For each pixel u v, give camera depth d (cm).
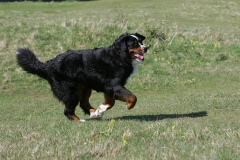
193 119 841
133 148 512
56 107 1146
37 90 1366
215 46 1805
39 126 742
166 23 2300
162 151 491
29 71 870
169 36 1877
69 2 3947
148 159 459
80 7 3506
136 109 1053
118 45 812
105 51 828
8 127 749
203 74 1491
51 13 3039
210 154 461
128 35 823
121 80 824
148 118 882
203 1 3431
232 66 1597
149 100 1191
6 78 1410
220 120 818
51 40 1762
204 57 1703
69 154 491
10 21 2141
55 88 851
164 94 1293
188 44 1802
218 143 517
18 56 864
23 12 3070
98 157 486
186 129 625
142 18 2566
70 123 785
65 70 837
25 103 1202
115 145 529
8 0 4262
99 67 820
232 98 1102
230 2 3394
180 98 1173
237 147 495
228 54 1744
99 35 1791
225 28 2394
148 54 1670
